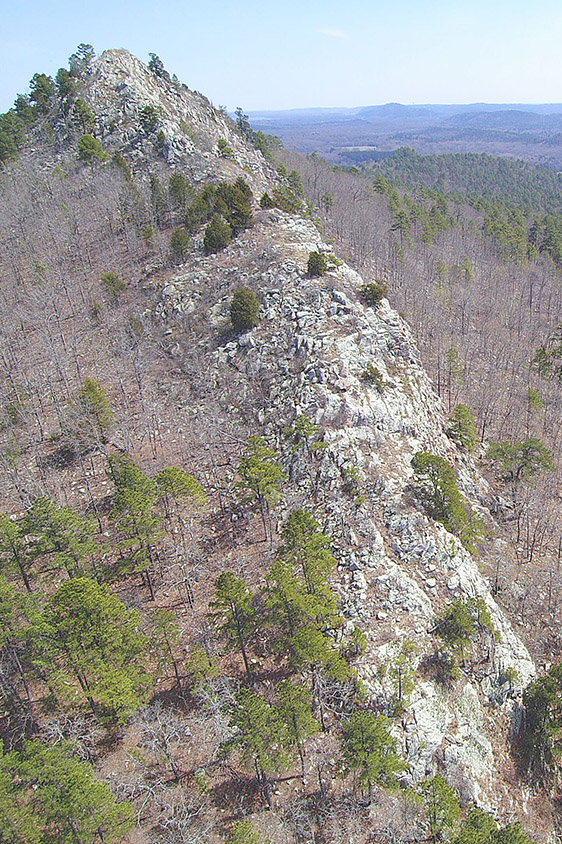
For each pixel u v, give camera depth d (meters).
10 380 67.50
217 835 30.77
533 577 54.31
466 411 65.19
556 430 75.75
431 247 133.00
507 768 38.62
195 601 42.66
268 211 89.25
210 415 58.91
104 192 98.38
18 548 37.94
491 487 63.91
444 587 43.25
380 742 30.27
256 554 45.41
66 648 31.92
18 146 131.62
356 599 40.12
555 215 196.25
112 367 69.19
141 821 30.86
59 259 90.44
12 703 35.09
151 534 41.59
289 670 37.97
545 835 36.53
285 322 64.00
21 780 27.97
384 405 55.00
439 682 38.44
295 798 32.69
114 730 35.19
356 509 45.25
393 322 66.19
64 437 59.81
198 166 107.44
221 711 33.88
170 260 82.94
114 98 128.38
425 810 32.09
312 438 50.84
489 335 99.25
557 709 40.91
